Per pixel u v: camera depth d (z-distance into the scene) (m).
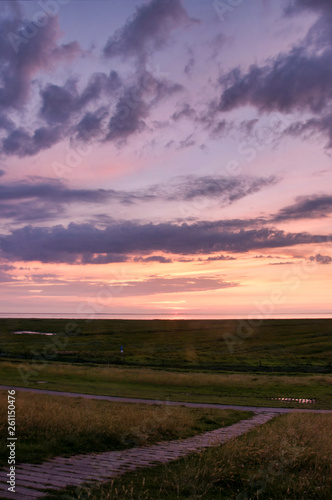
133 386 38.47
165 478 7.88
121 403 24.78
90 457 9.69
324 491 7.32
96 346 90.88
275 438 11.39
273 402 30.92
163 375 44.94
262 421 19.86
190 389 37.81
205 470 8.08
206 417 19.61
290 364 63.22
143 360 67.19
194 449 11.12
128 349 84.69
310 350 80.50
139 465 9.02
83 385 37.56
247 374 50.22
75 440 10.95
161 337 112.31
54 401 21.83
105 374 45.16
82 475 7.87
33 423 12.46
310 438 11.95
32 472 7.93
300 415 21.80
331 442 11.44
